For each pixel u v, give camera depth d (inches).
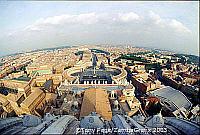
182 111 6309.1
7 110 5841.5
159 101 6658.5
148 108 6604.3
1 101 6067.9
